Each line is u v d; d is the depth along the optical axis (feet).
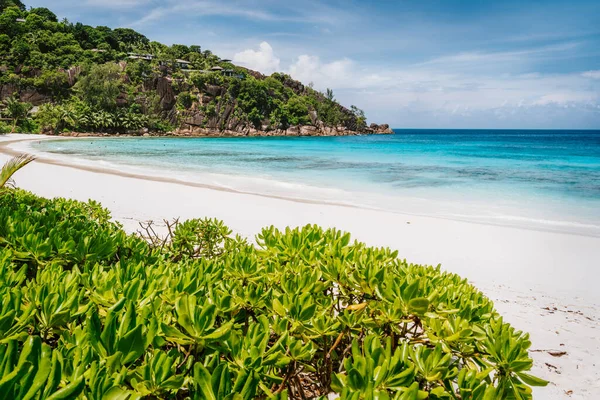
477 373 4.72
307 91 566.77
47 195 41.70
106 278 6.23
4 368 3.38
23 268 6.51
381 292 6.03
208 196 44.91
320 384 6.16
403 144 222.89
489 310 7.07
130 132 322.14
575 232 33.14
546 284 20.83
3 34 339.57
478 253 26.58
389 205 44.11
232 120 394.93
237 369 4.47
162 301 5.51
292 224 32.94
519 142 257.14
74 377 3.79
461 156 124.98
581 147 185.06
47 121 271.69
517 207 43.98
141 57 412.77
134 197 42.50
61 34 382.83
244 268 7.26
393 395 4.21
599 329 15.20
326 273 6.98
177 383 4.00
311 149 163.94
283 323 5.33
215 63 492.13
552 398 10.45
